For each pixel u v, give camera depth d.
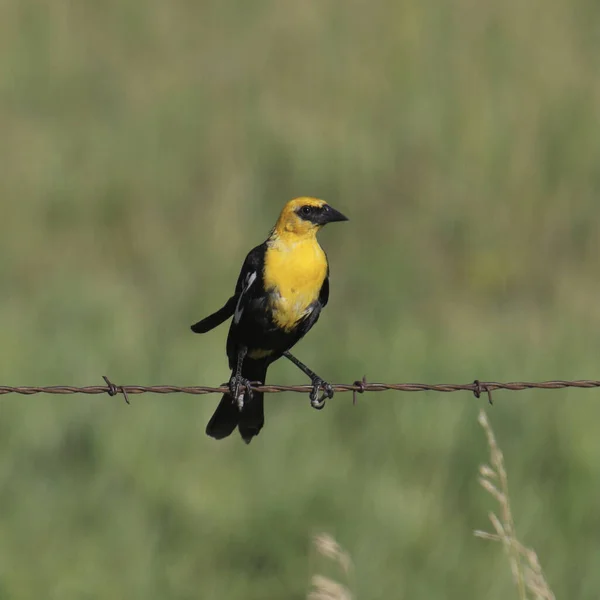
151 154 17.50
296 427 11.07
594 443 10.50
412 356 12.32
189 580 9.43
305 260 8.70
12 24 19.84
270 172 17.22
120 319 13.62
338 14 19.42
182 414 11.28
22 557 9.49
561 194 16.61
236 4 20.02
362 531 9.56
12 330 13.12
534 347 13.12
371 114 18.11
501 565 9.24
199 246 15.81
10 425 11.00
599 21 18.75
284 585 9.40
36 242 16.30
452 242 16.56
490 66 18.19
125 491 10.27
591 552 9.53
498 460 7.43
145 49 19.98
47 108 19.09
